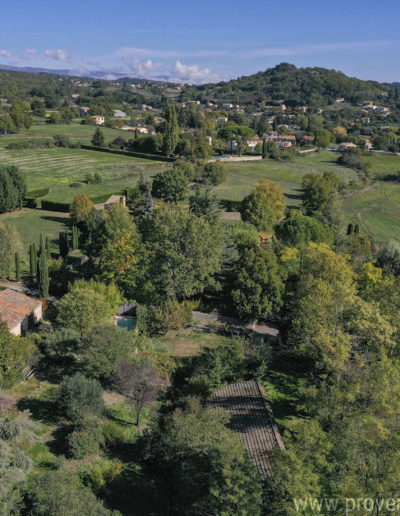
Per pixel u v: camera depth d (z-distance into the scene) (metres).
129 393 33.25
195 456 25.69
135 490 26.70
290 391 38.72
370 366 32.56
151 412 33.97
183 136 175.75
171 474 27.58
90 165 150.62
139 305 49.25
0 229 59.19
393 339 37.41
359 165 172.12
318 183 110.31
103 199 107.44
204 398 35.09
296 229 74.25
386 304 42.31
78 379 31.12
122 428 31.66
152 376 33.09
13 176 95.56
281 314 53.31
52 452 28.06
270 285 49.22
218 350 40.06
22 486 23.69
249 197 91.62
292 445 24.44
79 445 27.77
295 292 51.28
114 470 27.12
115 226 60.16
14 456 24.75
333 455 24.36
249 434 30.14
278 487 21.98
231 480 21.94
